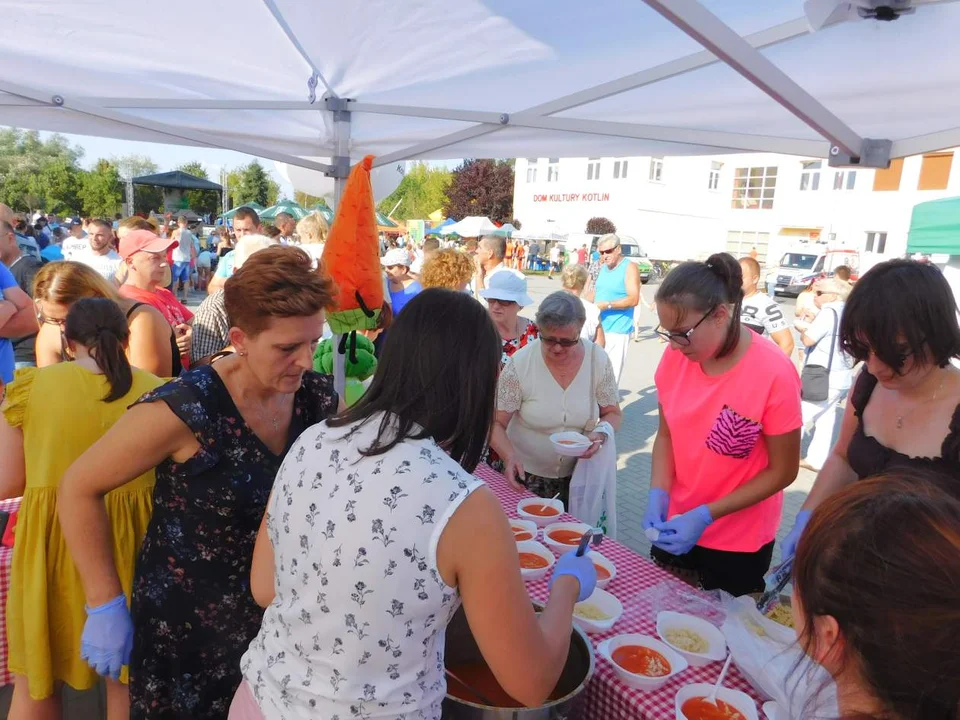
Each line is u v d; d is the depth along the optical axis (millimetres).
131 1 2215
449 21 2299
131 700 1562
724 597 1768
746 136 2656
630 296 6199
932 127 2273
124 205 46125
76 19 2367
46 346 2766
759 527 2148
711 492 2145
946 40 1832
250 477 1466
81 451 1825
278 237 7414
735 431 2025
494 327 1045
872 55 1986
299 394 1658
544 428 2801
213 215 44719
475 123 3215
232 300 1383
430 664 988
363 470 953
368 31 2424
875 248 26219
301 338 1372
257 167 50562
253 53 2709
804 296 7535
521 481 2656
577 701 1301
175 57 2758
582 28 2217
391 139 3734
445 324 999
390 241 23609
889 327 1450
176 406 1386
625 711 1395
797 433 1986
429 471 934
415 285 5027
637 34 2221
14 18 2354
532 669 928
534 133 3180
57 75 2938
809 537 741
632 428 6781
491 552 903
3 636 2170
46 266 2551
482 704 1236
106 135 3328
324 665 963
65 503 1442
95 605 1509
